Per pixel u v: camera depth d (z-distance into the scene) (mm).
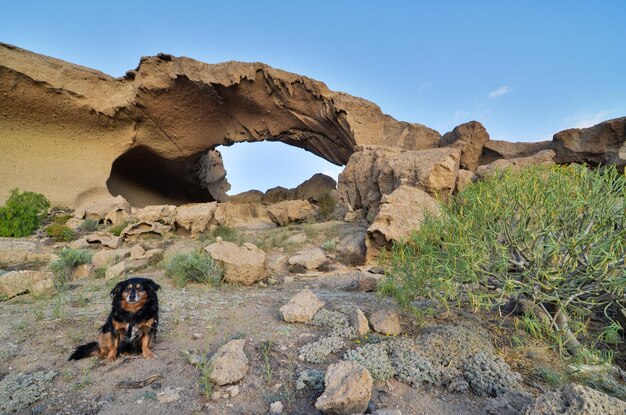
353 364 2898
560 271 3361
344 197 20344
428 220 4527
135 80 26078
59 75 23969
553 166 4285
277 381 3254
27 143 24281
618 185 3666
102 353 3660
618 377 3500
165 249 12727
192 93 27609
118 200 19438
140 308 3652
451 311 5238
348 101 28688
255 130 33344
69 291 7082
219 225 17297
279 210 21188
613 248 3271
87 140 26469
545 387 3170
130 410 2744
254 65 28453
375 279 7527
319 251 11266
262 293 7082
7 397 2873
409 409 2844
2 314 5359
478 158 23250
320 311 5133
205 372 3117
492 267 3781
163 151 30422
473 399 3021
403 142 28219
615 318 4770
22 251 11086
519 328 4516
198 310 5461
